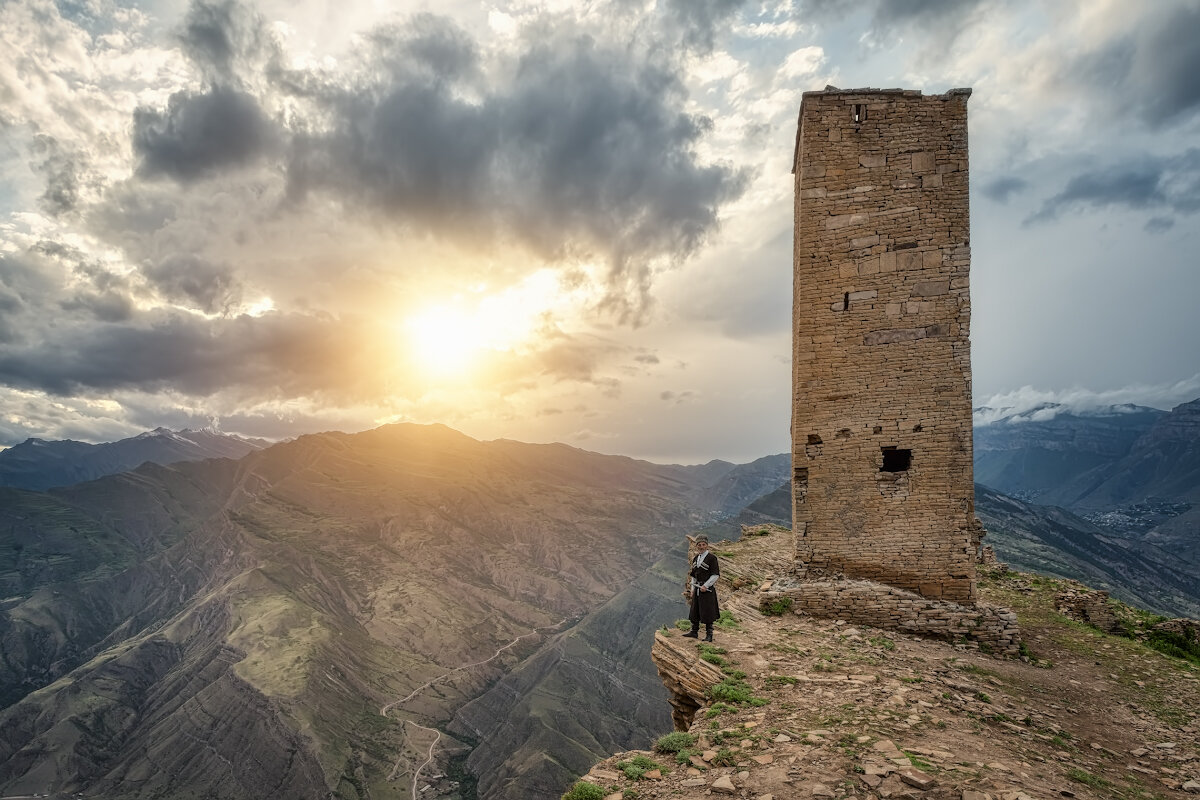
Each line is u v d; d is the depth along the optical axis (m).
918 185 19.61
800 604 18.30
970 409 18.97
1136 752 11.41
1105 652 18.75
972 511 18.84
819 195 20.14
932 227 19.44
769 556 25.59
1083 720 12.91
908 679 12.88
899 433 19.28
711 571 15.05
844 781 8.12
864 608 18.08
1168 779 10.15
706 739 9.84
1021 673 15.73
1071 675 16.33
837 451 19.70
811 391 19.98
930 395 19.16
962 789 7.85
